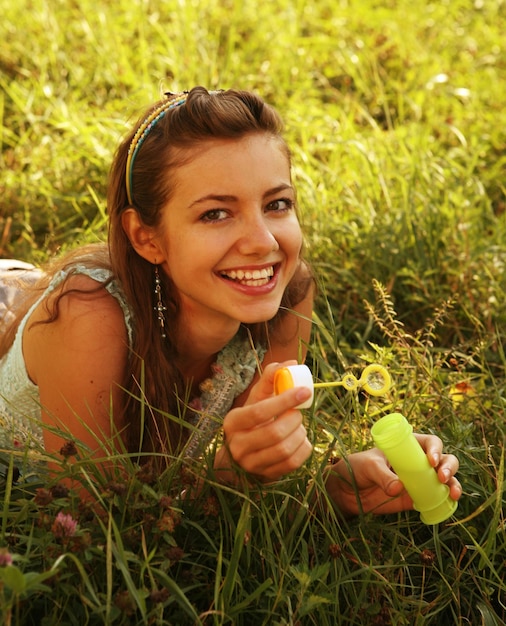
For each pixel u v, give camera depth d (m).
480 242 1.86
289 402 1.04
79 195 1.99
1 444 1.34
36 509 1.13
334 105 2.41
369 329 1.64
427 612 1.17
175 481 1.16
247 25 2.79
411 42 2.81
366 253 1.81
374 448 1.21
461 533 1.24
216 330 1.24
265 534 1.13
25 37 2.61
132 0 2.82
